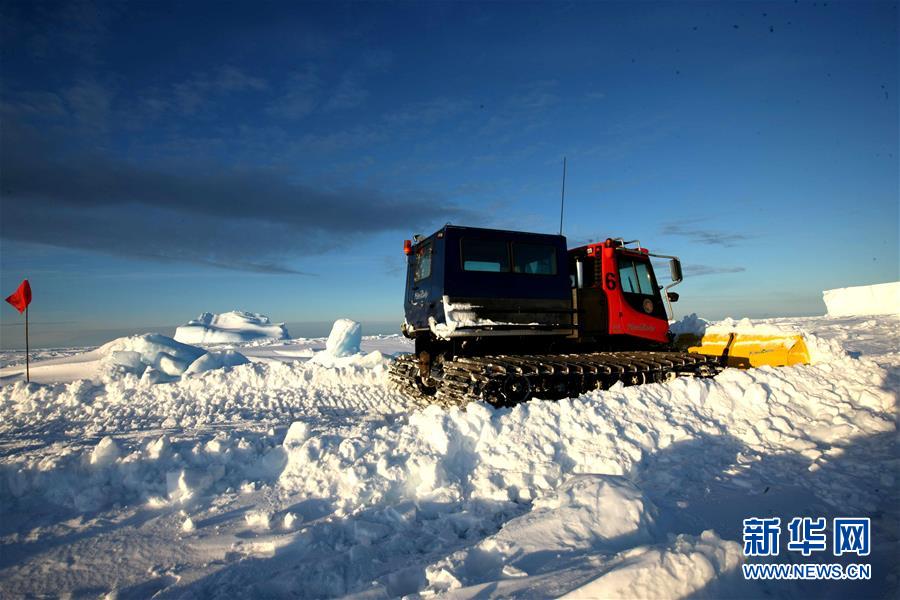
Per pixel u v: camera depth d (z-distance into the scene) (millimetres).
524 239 7535
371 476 4363
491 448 4891
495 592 2348
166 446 5059
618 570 2205
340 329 16797
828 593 2566
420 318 7969
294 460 4910
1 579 3137
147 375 11555
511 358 6992
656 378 7410
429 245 7836
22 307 11695
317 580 2908
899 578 2682
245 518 3953
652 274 8734
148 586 3020
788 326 8062
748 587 2377
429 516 3938
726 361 8438
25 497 4379
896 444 4684
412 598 2492
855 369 6711
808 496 3836
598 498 3209
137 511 4152
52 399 10055
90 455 4824
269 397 9938
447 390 6832
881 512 3520
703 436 5430
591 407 5637
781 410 6000
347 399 9805
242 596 2809
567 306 7664
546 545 2830
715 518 3518
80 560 3355
